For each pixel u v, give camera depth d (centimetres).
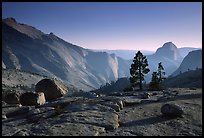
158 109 2758
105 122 2084
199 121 2202
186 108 2712
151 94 4475
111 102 2927
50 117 2378
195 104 2986
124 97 4041
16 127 2067
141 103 3291
